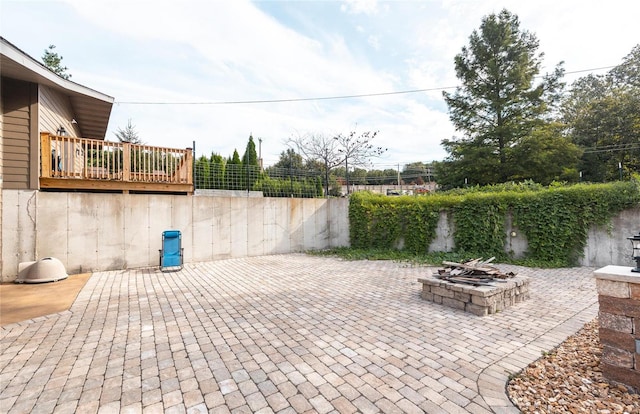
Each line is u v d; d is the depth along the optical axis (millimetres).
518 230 8375
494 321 3912
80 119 11062
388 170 21062
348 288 5781
